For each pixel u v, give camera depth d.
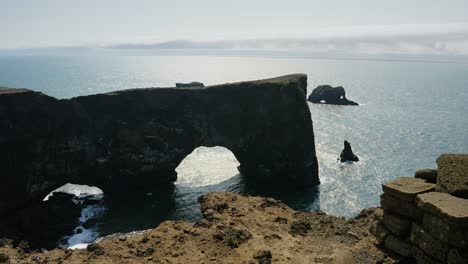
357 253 16.16
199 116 98.06
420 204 13.30
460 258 11.73
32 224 69.88
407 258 14.39
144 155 90.94
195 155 116.25
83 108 86.56
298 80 103.69
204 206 24.22
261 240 18.38
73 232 66.69
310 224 20.36
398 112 186.12
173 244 18.41
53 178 81.62
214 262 16.73
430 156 106.06
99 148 89.56
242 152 100.75
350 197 78.94
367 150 112.88
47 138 79.25
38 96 77.19
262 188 90.75
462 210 12.05
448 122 158.75
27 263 17.30
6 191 72.75
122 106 90.69
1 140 70.69
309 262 16.17
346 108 197.25
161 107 94.00
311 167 91.12
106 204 80.75
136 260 17.06
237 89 98.75
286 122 95.12
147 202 81.19
